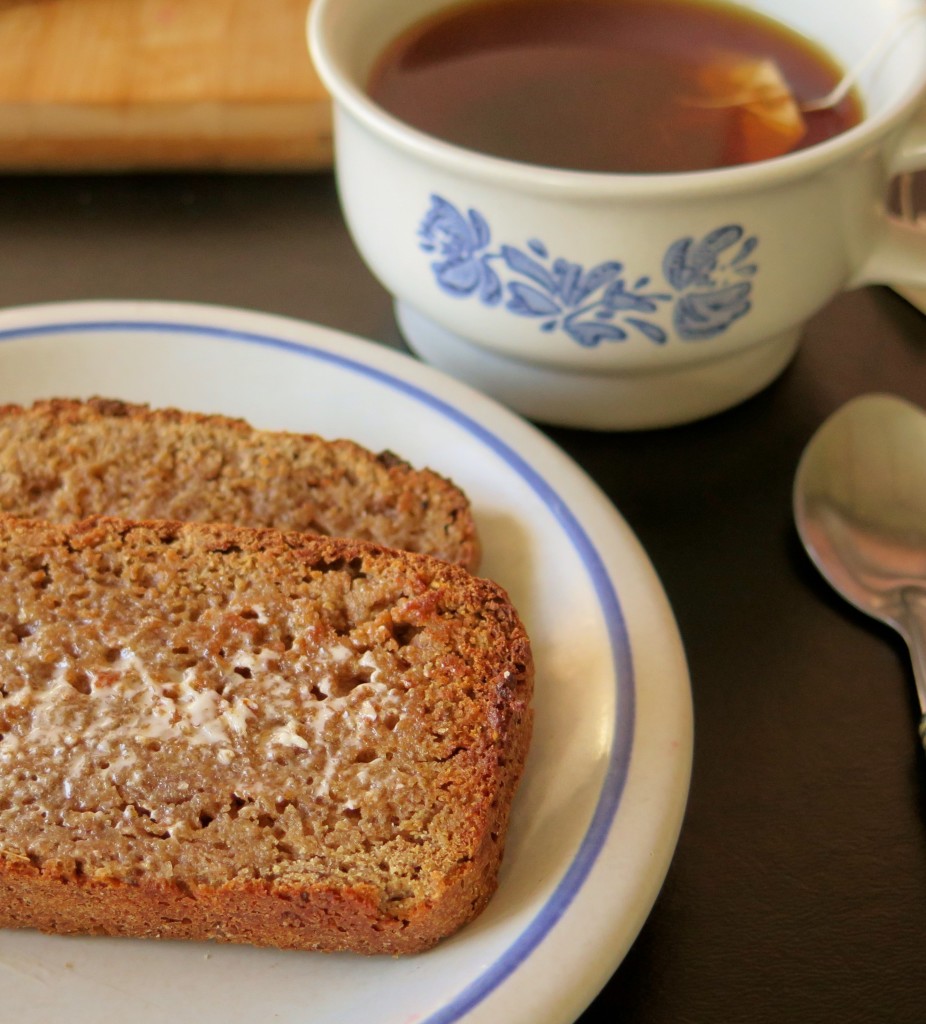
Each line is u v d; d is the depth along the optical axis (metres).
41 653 0.24
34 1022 0.22
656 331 0.27
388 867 0.22
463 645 0.24
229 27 0.37
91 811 0.23
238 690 0.23
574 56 0.29
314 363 0.29
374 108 0.26
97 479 0.26
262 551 0.25
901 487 0.28
